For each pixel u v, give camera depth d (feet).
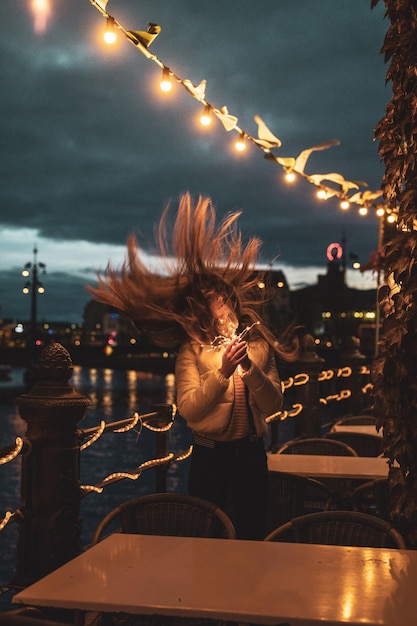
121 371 530.68
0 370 391.45
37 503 12.37
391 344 10.19
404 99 10.37
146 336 13.42
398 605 7.33
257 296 13.58
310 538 10.63
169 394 261.03
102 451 121.29
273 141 17.30
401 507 10.19
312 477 16.08
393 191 10.79
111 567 8.48
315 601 7.44
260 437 13.29
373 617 7.05
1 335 598.75
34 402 12.26
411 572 8.30
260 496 13.25
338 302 222.69
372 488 15.75
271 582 7.97
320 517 10.64
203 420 13.01
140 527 11.37
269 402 13.01
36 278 242.99
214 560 8.73
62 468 12.41
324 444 20.53
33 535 12.38
